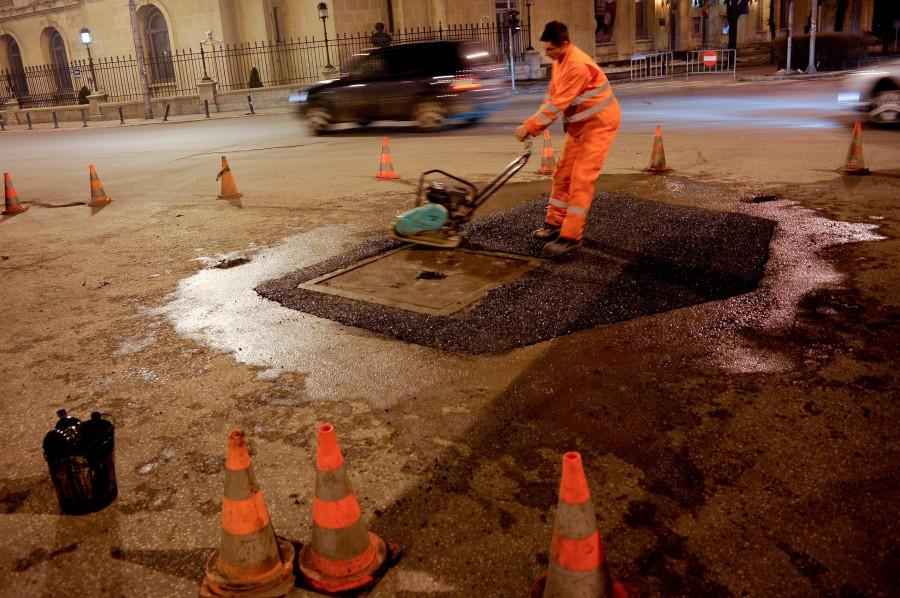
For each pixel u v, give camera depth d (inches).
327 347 169.9
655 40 1702.8
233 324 190.2
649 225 248.5
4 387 162.4
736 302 181.3
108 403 151.0
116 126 1112.8
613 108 212.2
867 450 116.6
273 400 146.8
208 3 1240.8
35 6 1537.9
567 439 125.0
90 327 197.8
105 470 113.6
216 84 1237.7
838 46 1088.8
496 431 128.9
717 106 693.3
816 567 92.7
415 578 95.0
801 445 118.9
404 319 179.9
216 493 117.5
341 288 207.6
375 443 127.4
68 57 1528.1
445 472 117.4
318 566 95.3
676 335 163.8
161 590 96.7
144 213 350.9
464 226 259.6
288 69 1255.5
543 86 1205.7
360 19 1219.9
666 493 108.6
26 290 236.7
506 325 172.2
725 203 286.5
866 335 159.5
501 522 104.7
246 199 367.6
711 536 99.1
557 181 230.5
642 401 136.0
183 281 234.5
